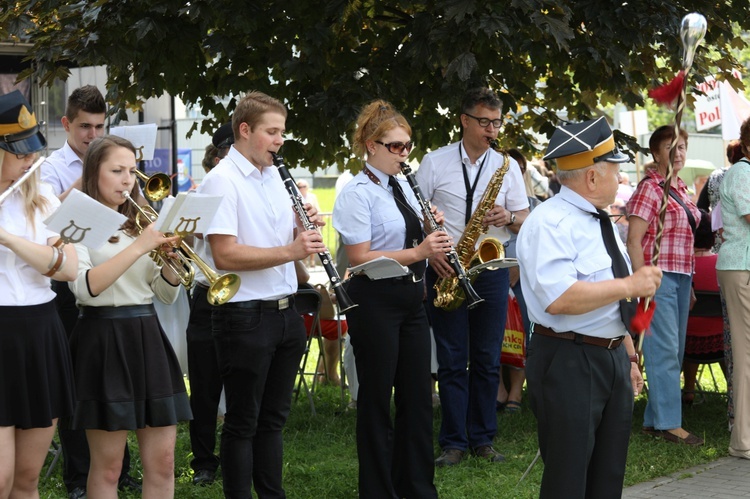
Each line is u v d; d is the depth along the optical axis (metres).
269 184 4.58
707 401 8.19
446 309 5.96
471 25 6.07
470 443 6.22
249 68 6.95
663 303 6.57
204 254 4.97
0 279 3.67
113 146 4.16
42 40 6.92
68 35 6.84
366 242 4.86
